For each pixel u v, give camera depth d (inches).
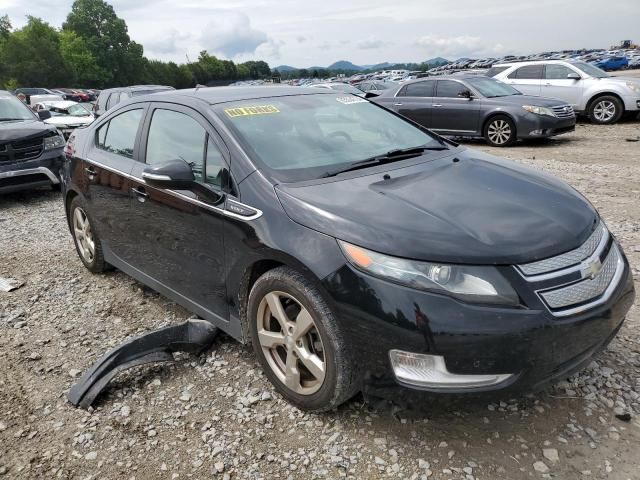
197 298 137.3
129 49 3752.5
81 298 176.4
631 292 107.5
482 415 108.0
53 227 266.8
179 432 109.1
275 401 116.4
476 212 103.7
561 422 105.1
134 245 159.0
